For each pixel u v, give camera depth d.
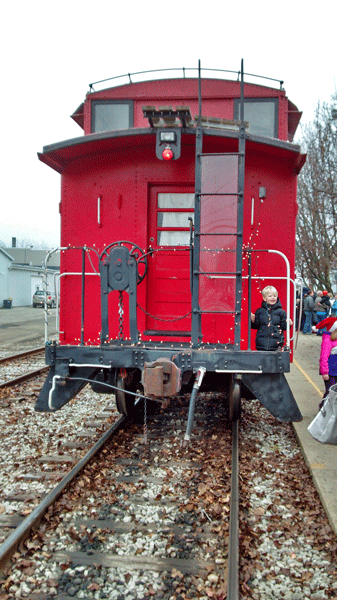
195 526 3.40
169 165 5.15
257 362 4.27
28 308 37.44
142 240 5.20
